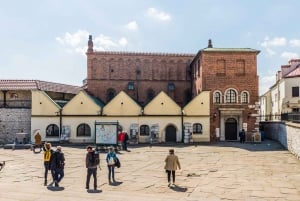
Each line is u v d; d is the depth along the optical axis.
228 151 31.22
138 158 26.91
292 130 29.41
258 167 22.42
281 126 36.31
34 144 34.75
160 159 26.34
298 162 24.56
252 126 40.91
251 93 41.19
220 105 40.91
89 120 39.88
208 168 22.05
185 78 50.47
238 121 41.31
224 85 41.22
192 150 32.09
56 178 16.22
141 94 49.66
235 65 41.44
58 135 39.75
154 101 40.34
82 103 40.06
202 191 15.45
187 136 39.00
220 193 15.06
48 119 39.78
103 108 40.12
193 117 40.28
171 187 16.33
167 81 50.12
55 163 16.12
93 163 15.61
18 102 42.47
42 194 14.39
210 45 50.88
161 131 40.00
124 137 32.88
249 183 17.23
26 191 14.99
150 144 37.53
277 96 52.00
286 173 20.12
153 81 49.84
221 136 40.91
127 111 40.06
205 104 40.44
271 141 40.50
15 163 24.28
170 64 50.41
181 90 50.38
